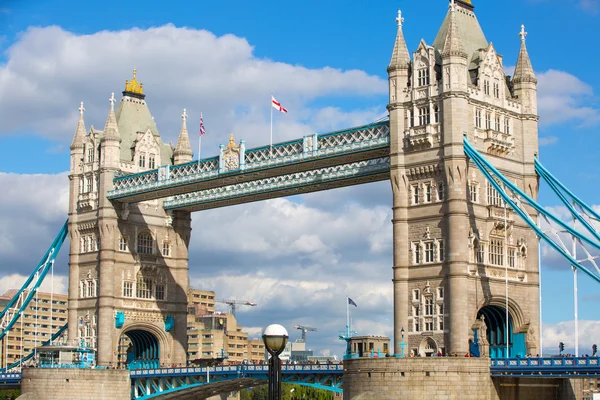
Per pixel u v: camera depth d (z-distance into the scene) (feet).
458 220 335.06
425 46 350.02
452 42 343.87
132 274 463.01
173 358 472.03
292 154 385.70
